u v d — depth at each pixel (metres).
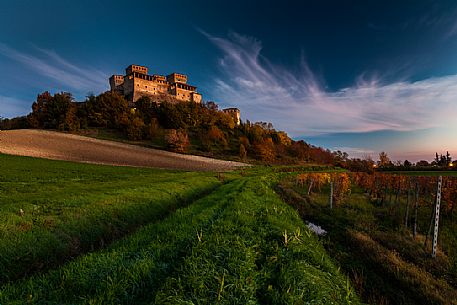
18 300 5.30
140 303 5.34
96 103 116.88
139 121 109.75
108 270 6.40
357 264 10.80
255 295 5.72
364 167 103.56
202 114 153.38
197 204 17.22
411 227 16.38
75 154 62.69
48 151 60.56
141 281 5.91
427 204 22.31
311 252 8.56
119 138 100.50
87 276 6.17
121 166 55.31
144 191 20.14
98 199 15.66
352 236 13.77
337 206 22.75
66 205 13.79
